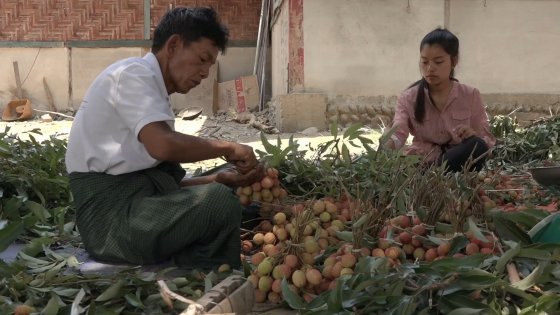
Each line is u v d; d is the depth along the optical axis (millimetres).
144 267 2758
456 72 10242
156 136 2609
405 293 2117
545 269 2127
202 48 2758
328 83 10211
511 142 5746
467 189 2879
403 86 10234
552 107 10227
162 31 2785
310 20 10094
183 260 2734
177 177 2953
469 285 2023
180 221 2615
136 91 2664
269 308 2328
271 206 3047
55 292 2227
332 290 2033
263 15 13602
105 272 2672
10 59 13766
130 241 2686
